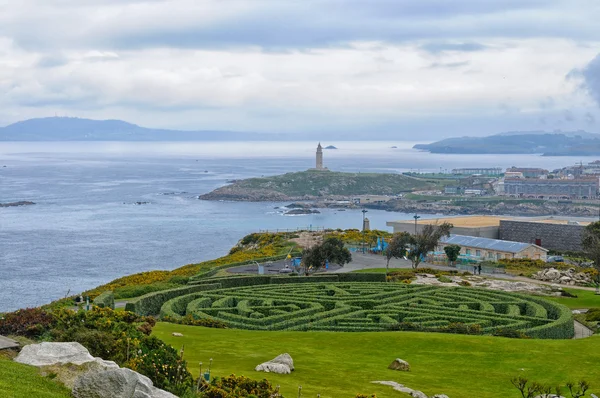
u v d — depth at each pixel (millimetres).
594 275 101750
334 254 105375
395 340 54156
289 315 66812
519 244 124688
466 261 118500
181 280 98750
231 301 76375
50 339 36188
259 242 152375
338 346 52219
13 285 151125
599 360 48875
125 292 85250
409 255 112375
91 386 25469
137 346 35531
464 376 44656
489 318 66438
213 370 41094
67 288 148375
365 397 34125
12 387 24812
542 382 43594
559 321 64438
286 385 39062
